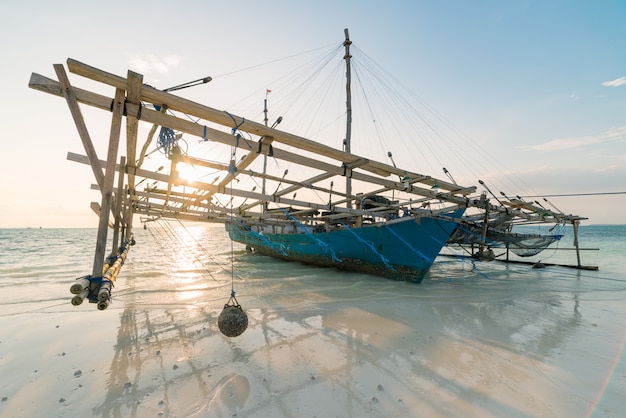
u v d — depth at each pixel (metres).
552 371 3.51
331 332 4.82
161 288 8.54
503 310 6.30
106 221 3.58
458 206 8.17
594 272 12.55
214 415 2.64
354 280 9.83
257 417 2.61
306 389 3.07
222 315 3.97
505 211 10.25
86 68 3.29
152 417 2.61
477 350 4.14
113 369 3.50
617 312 6.20
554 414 2.67
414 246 8.72
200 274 11.39
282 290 8.29
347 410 2.72
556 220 12.76
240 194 7.82
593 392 3.05
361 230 10.02
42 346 4.18
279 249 15.16
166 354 3.92
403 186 7.89
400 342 4.41
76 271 11.84
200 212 13.12
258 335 4.66
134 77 3.38
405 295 7.70
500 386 3.16
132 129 4.40
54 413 2.67
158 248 27.30
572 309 6.43
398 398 2.92
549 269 13.62
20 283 9.24
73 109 3.46
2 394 2.97
